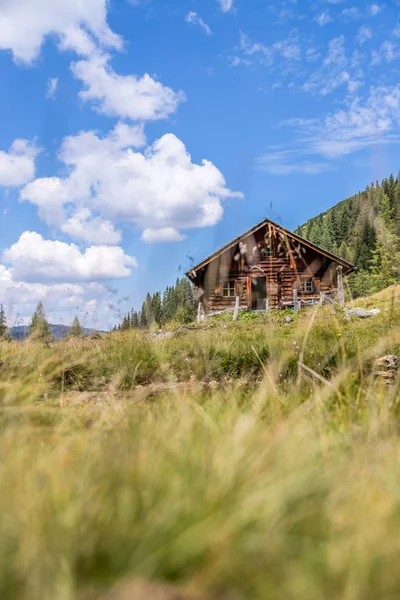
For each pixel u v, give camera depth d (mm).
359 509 1316
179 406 2760
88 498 1307
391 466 1672
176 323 21703
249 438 1864
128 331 9578
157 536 1171
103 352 7238
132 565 1121
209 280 28875
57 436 2182
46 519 1196
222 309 28719
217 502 1301
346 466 1658
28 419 2650
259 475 1487
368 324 7824
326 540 1234
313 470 1525
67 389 5160
